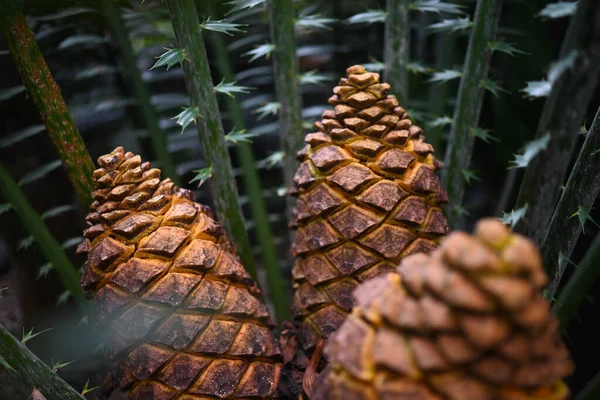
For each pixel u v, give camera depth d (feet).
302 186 3.14
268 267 4.56
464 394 2.20
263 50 3.84
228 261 3.05
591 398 3.04
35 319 4.64
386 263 3.04
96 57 5.24
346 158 3.05
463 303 2.15
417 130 3.15
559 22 4.57
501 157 4.88
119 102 4.61
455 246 2.18
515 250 2.13
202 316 2.94
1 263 5.59
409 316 2.25
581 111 3.24
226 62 4.65
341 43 5.45
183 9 3.25
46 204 4.82
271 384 3.05
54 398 3.08
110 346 2.96
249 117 7.45
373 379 2.29
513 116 4.78
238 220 3.64
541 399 2.23
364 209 3.04
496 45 3.62
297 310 3.26
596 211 4.12
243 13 4.60
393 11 3.78
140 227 2.92
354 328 2.37
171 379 2.91
